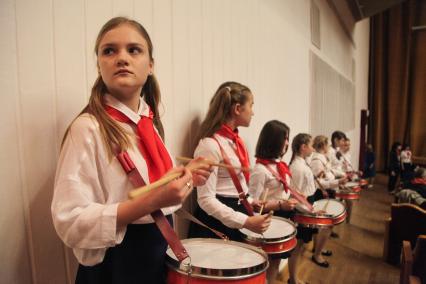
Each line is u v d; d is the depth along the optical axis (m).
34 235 0.97
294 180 2.44
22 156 0.93
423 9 8.84
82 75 1.10
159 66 1.47
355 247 3.59
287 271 2.83
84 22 1.10
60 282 1.04
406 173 5.91
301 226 2.22
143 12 1.37
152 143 0.89
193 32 1.72
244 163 1.53
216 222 1.48
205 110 1.86
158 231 0.90
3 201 0.89
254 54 2.49
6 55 0.89
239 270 0.91
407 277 1.66
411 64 9.08
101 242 0.72
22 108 0.93
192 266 0.89
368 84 9.91
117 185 0.80
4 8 0.88
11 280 0.91
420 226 3.00
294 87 3.53
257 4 2.52
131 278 0.84
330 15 5.37
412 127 9.06
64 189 0.73
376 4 6.99
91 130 0.79
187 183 0.77
